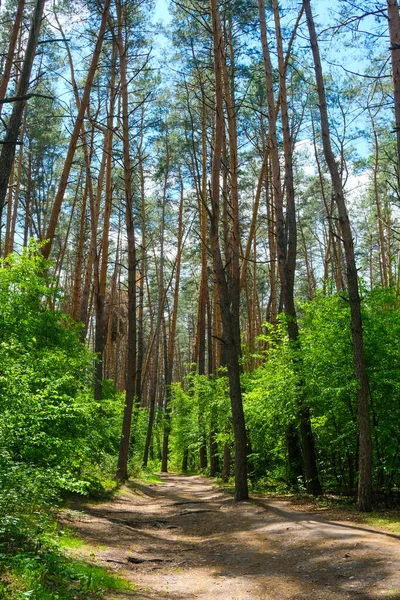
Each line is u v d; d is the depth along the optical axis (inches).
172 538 442.0
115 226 1489.9
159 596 263.1
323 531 382.0
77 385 506.9
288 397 580.4
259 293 1891.0
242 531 432.8
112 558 337.7
